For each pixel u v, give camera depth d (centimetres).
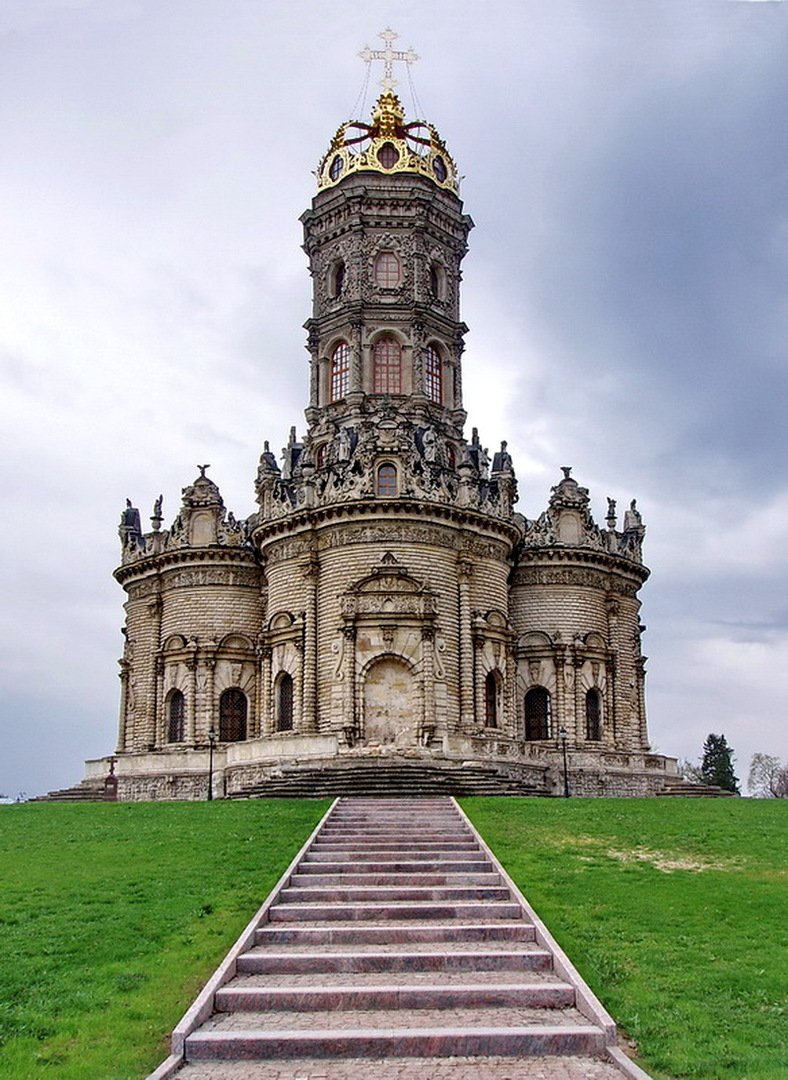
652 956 2362
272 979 2227
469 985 2142
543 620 8150
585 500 8450
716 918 2691
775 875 3234
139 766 7394
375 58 9088
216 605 8062
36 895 2989
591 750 7944
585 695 8106
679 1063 1788
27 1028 1956
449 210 8788
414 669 6844
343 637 6881
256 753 6588
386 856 3312
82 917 2708
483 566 7362
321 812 4484
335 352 8581
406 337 8344
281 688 7331
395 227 8538
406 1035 1881
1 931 2580
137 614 8444
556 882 3070
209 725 7875
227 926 2605
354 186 8488
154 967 2291
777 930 2578
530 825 4044
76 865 3447
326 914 2678
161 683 8119
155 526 8406
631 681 8512
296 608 7244
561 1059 1852
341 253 8625
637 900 2866
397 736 6769
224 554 8094
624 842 3747
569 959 2334
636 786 7869
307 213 8819
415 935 2497
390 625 6862
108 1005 2075
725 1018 2005
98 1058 1823
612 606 8419
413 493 7088
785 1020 1997
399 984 2170
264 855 3462
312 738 6372
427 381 8431
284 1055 1867
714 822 4181
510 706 7375
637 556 8744
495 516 7362
